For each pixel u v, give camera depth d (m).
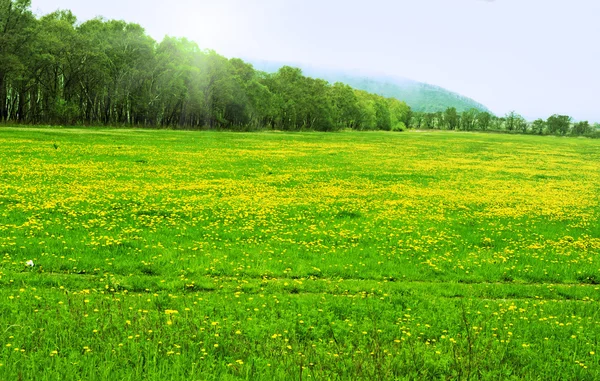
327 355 7.57
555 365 7.70
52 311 8.65
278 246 15.03
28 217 16.23
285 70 141.75
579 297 11.77
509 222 20.73
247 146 58.97
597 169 50.31
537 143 105.44
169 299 9.95
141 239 14.68
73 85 84.81
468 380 6.91
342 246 15.48
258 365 7.18
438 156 59.28
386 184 31.50
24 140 44.91
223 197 23.27
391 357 7.62
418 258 14.48
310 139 84.38
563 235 18.58
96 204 19.34
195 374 6.74
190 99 99.38
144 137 61.25
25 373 6.39
